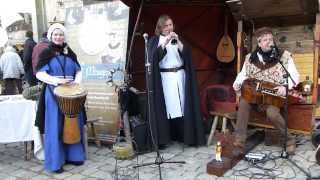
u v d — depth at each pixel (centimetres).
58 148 407
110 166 424
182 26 586
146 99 467
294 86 434
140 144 458
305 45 493
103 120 494
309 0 445
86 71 505
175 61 465
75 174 405
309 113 431
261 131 507
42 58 405
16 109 432
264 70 435
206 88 536
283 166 397
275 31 515
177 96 467
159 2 547
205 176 382
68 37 525
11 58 838
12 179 400
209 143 483
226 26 608
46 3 1148
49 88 405
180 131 493
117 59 483
